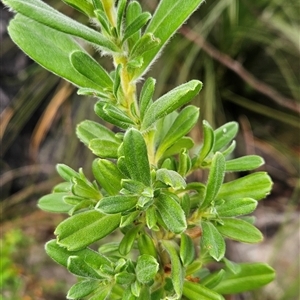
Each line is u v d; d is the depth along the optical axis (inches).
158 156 3.5
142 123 3.1
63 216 13.3
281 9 12.6
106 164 3.1
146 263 3.0
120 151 2.9
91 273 3.0
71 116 13.3
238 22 12.8
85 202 3.5
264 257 12.2
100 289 3.1
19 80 13.3
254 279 4.2
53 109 12.5
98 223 3.1
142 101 3.1
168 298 3.0
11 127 13.2
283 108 13.1
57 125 13.5
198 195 3.6
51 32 3.4
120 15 3.0
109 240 11.1
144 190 2.8
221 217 3.4
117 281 3.0
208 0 12.5
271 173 13.7
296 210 13.1
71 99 13.2
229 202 3.3
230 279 4.2
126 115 3.1
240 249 12.3
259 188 3.6
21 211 13.8
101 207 2.8
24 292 11.7
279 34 12.6
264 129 13.6
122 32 3.3
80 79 3.4
